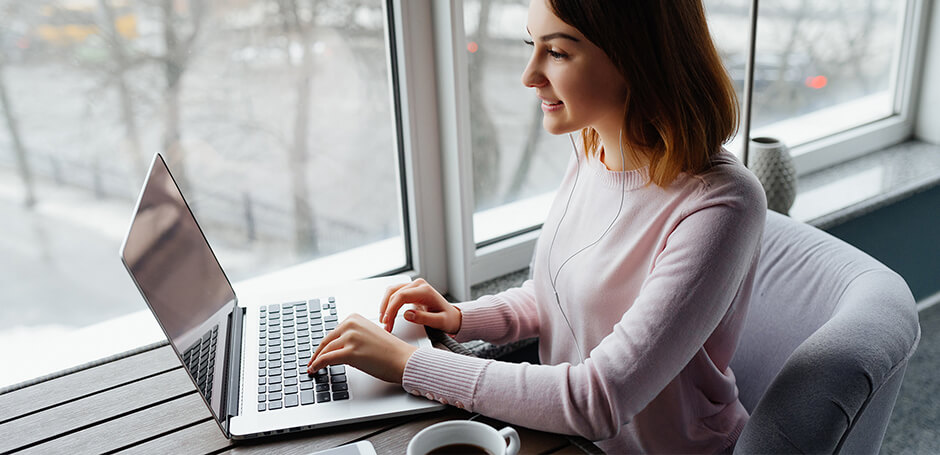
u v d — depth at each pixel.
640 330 0.87
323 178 1.38
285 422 0.84
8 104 1.12
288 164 1.34
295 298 1.12
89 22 1.12
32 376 1.10
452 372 0.87
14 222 1.18
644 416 1.03
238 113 1.27
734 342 1.03
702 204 0.90
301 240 1.41
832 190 1.91
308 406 0.87
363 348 0.90
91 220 1.23
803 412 0.87
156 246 0.87
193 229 1.01
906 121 2.19
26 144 1.15
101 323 1.29
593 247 1.04
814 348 0.89
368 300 1.10
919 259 2.12
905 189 1.89
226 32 1.22
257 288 1.37
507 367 0.88
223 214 1.32
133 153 1.22
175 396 0.94
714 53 0.93
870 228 1.92
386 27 1.34
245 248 1.36
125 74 1.17
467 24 1.40
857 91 2.09
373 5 1.31
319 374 0.92
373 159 1.42
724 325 1.00
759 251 0.98
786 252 1.15
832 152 2.05
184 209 1.01
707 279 0.87
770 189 1.65
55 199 1.19
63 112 1.15
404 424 0.85
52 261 1.22
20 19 1.08
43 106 1.14
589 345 1.05
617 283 0.99
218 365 0.90
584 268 1.04
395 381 0.89
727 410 1.09
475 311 1.10
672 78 0.89
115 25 1.14
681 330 0.86
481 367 0.88
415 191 1.43
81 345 1.21
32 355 1.18
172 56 1.19
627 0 0.85
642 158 0.99
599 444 1.10
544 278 1.13
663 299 0.87
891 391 0.91
